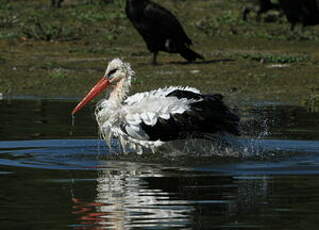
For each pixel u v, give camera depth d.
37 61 26.48
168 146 13.32
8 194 9.91
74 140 14.27
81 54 28.12
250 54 28.02
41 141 14.09
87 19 34.12
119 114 13.41
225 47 30.28
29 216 8.84
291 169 11.77
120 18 34.66
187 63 26.61
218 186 10.45
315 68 25.62
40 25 32.34
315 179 10.96
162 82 22.95
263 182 10.72
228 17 35.69
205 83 22.92
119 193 9.96
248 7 35.19
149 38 25.58
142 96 13.55
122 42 30.88
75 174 11.28
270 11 37.66
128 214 8.95
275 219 8.76
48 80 23.31
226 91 21.72
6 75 23.94
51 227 8.41
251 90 21.94
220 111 13.10
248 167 11.93
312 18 32.62
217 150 13.27
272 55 27.89
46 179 10.88
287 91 21.84
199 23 34.38
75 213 8.98
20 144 13.77
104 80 14.07
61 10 36.00
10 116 17.06
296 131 15.45
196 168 11.82
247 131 15.21
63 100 20.16
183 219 8.73
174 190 10.12
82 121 16.52
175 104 13.09
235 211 9.06
